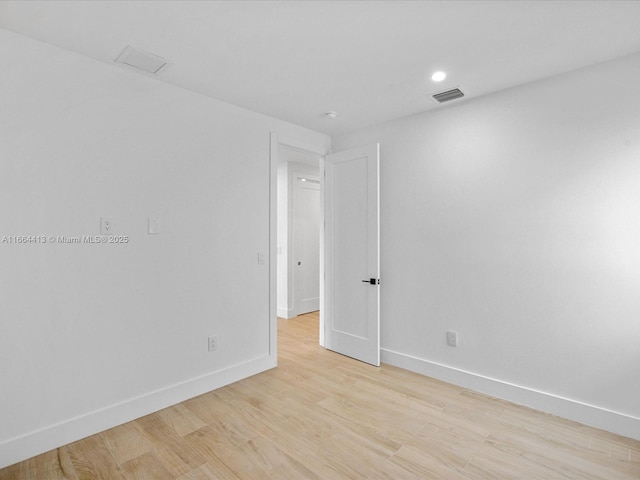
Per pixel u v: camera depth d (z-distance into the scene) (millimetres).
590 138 2234
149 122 2395
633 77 2090
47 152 1970
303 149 3559
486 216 2686
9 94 1849
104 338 2186
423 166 3064
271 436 2115
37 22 1766
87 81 2119
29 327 1913
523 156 2504
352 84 2510
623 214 2125
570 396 2316
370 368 3217
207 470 1812
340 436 2115
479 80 2441
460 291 2836
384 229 3352
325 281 3791
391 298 3303
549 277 2398
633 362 2094
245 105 2902
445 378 2918
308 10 1684
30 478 1740
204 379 2693
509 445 2020
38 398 1938
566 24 1789
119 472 1791
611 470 1801
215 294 2771
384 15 1721
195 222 2645
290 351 3699
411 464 1857
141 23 1783
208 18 1745
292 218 5184
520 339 2527
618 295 2143
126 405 2268
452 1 1610
